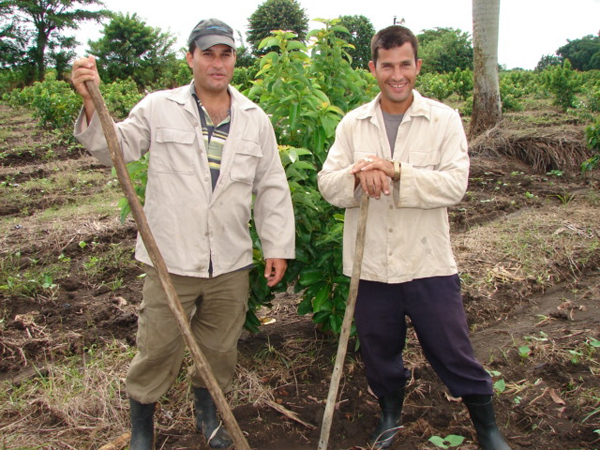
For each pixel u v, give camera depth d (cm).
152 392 250
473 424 266
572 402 300
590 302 432
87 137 215
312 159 321
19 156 1057
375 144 235
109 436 277
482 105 1088
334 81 336
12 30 4169
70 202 747
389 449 268
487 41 1056
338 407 304
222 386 271
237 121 233
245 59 3741
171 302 195
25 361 353
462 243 541
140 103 232
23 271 506
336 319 324
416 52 224
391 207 233
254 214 262
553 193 755
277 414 298
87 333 385
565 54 7644
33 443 270
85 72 196
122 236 597
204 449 271
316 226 316
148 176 237
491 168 912
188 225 230
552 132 986
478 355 356
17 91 2028
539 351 352
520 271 475
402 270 234
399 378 265
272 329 391
